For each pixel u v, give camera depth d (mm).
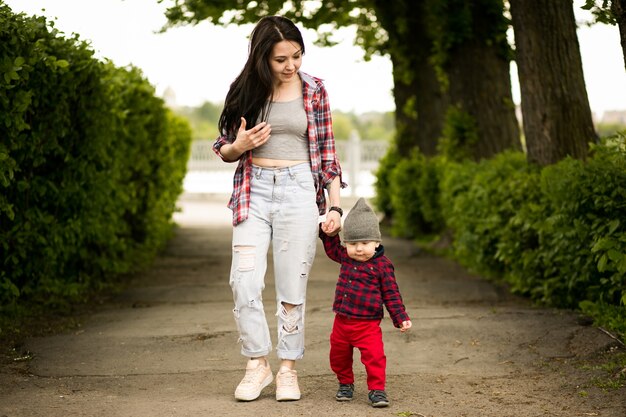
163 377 6090
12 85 6699
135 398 5500
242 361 6559
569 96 9883
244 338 5449
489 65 13375
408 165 16641
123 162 11555
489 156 13352
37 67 7727
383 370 5312
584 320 7789
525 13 9961
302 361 6547
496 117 13344
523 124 10219
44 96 8070
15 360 6578
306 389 5746
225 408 5246
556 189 8227
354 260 5363
